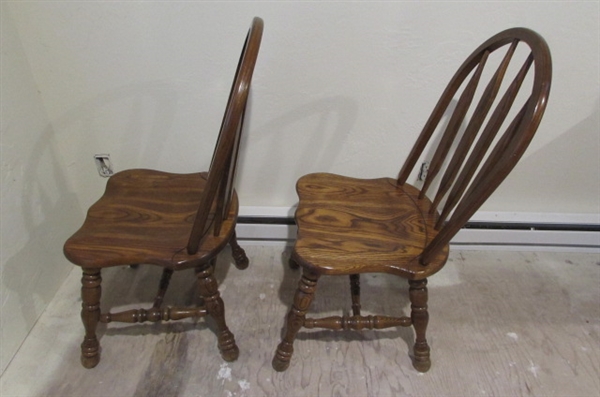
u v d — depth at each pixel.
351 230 0.87
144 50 0.98
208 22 0.94
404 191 1.03
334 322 0.92
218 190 0.77
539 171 1.24
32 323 1.08
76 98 1.06
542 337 1.11
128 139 1.15
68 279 1.25
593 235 1.34
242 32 0.96
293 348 1.04
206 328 1.11
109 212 0.92
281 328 1.12
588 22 0.94
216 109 1.09
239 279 1.28
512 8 0.92
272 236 1.35
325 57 0.99
